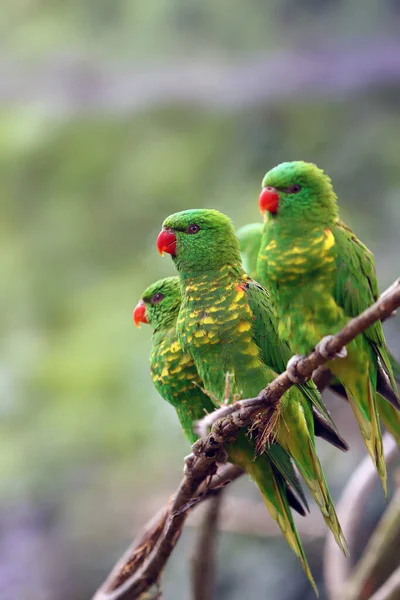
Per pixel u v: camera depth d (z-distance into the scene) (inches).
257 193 547.2
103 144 631.8
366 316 162.1
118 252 611.5
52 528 523.5
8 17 682.8
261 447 199.9
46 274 620.1
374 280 225.8
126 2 677.3
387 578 282.0
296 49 611.5
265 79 605.9
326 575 315.6
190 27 658.8
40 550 514.0
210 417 177.3
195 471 197.9
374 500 386.6
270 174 219.3
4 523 523.8
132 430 537.6
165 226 238.8
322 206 217.6
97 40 669.3
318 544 428.1
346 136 550.9
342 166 534.0
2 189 638.5
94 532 511.2
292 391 209.6
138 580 229.6
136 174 613.3
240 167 578.2
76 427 542.6
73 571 506.0
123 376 557.6
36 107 653.3
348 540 294.8
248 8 649.6
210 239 233.5
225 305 230.4
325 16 637.9
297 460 211.8
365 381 214.1
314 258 214.2
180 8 661.3
